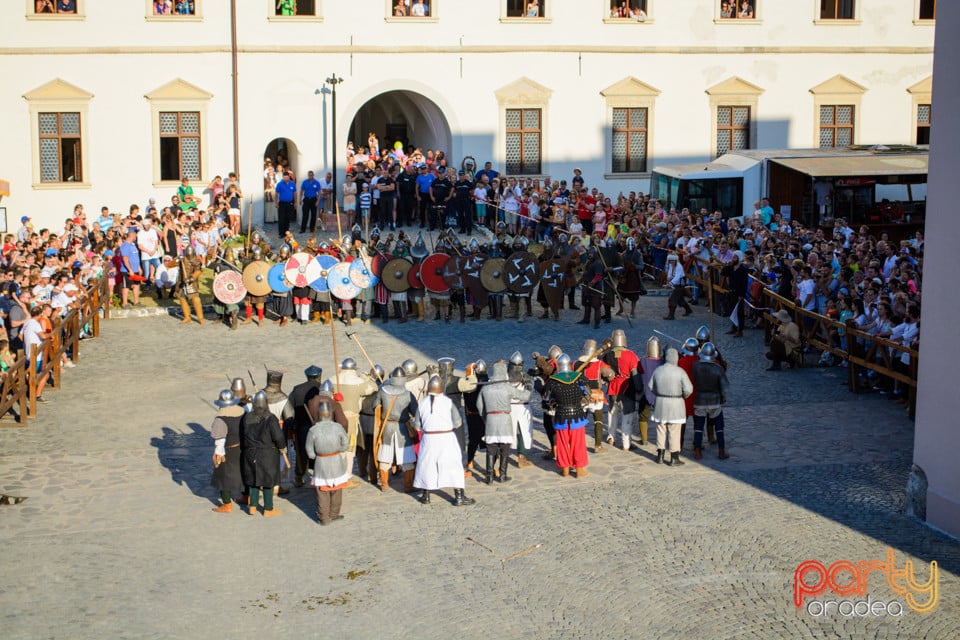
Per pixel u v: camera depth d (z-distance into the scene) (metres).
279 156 40.00
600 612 12.74
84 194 37.34
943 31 14.87
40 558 14.20
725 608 12.82
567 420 16.84
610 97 41.00
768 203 34.53
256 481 15.36
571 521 15.37
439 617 12.64
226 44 37.69
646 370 18.28
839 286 23.91
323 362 24.14
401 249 28.17
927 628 12.36
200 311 28.03
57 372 22.19
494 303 28.25
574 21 40.34
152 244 30.30
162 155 37.84
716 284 29.33
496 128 40.25
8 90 36.41
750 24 41.69
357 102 38.88
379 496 16.42
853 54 42.69
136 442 18.92
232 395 15.84
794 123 42.59
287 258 27.94
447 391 17.08
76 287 25.39
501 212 36.84
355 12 38.50
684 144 41.91
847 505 15.94
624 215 35.34
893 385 21.33
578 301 30.84
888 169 35.38
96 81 36.97
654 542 14.65
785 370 23.55
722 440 17.92
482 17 39.62
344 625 12.47
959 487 14.77
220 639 12.16
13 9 36.12
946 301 14.89
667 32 41.12
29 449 18.52
